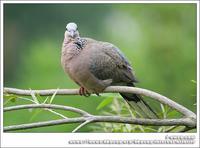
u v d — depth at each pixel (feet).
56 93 26.71
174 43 54.08
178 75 52.47
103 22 77.56
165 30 54.95
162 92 52.21
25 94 26.40
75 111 25.09
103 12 78.48
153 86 52.60
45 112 45.75
